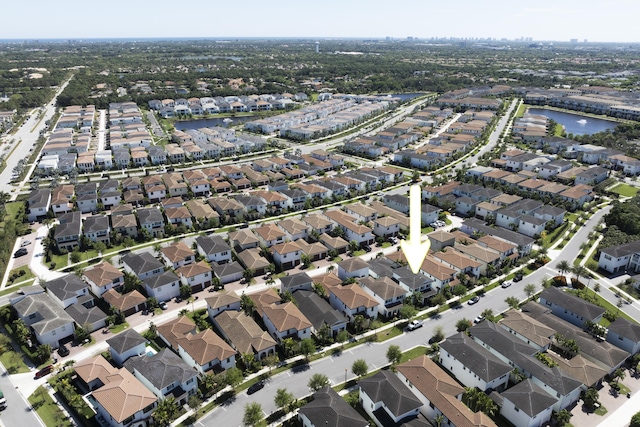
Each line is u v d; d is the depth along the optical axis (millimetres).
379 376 72500
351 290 96750
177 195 163375
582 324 91000
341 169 199375
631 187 174250
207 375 75562
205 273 106125
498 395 70625
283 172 188125
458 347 78688
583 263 117375
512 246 117625
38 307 91750
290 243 118750
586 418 69000
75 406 69812
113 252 123375
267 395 74125
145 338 88688
